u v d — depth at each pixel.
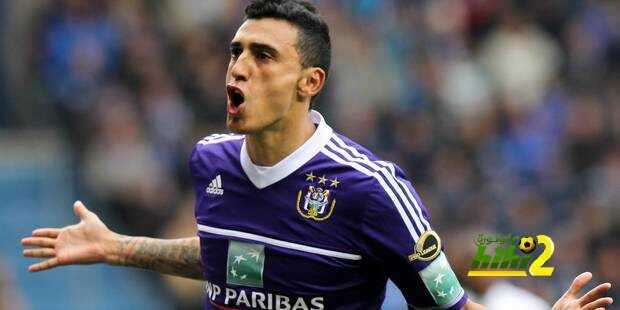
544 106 24.52
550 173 22.83
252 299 8.30
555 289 18.62
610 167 22.78
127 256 9.21
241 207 8.31
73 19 22.09
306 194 8.15
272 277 8.22
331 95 20.84
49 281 22.52
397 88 23.39
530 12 26.20
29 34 22.78
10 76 24.09
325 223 8.11
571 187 22.72
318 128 8.29
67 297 22.44
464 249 12.08
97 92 21.86
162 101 21.55
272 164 8.23
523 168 22.94
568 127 23.95
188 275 9.21
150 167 21.11
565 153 23.66
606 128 24.09
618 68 26.36
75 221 22.45
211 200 8.47
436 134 22.47
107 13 22.34
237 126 8.04
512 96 24.66
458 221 20.28
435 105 23.38
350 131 21.56
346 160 8.17
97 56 22.00
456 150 22.05
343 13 23.61
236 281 8.32
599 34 26.64
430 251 8.09
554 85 25.19
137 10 22.77
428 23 25.09
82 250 9.17
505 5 26.05
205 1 22.52
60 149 22.98
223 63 21.59
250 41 8.03
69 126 22.28
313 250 8.12
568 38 26.28
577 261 19.28
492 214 20.56
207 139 8.77
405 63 23.89
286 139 8.19
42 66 22.30
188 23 22.50
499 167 22.64
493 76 25.06
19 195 23.09
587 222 20.42
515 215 20.66
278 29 8.05
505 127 23.77
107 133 21.45
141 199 20.84
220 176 8.44
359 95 22.78
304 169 8.18
